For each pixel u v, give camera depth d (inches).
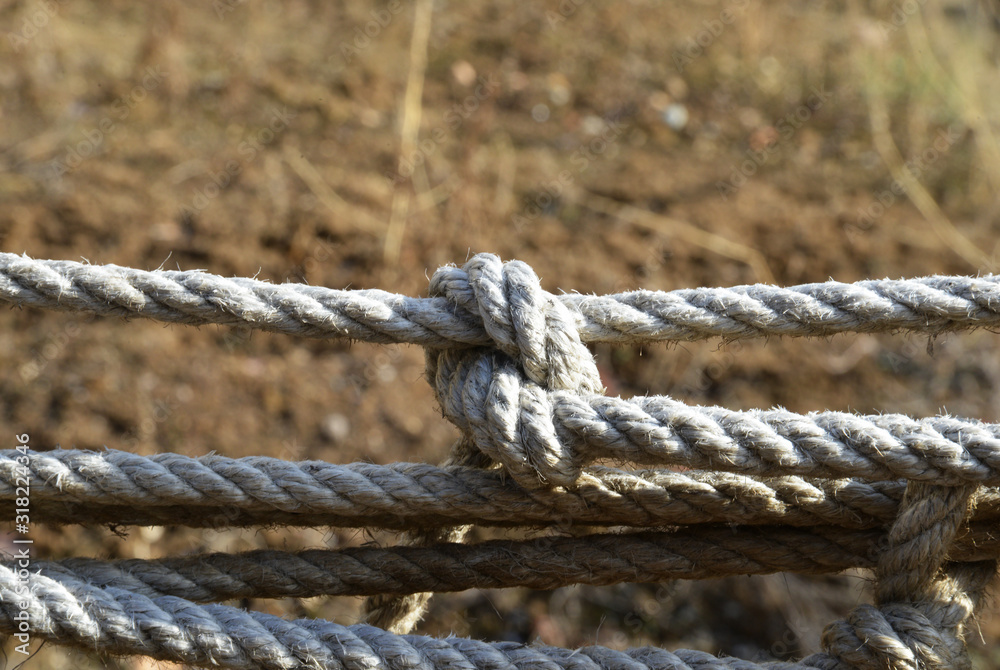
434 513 56.5
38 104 156.6
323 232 147.9
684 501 56.7
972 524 56.7
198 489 54.5
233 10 179.8
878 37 186.1
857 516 57.6
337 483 55.0
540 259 149.4
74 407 127.9
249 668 52.7
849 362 141.3
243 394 133.1
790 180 161.6
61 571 55.5
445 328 53.1
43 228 141.6
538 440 49.0
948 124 170.7
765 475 50.3
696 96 173.8
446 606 118.0
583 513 56.6
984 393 137.8
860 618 53.4
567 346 51.1
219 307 53.1
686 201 157.4
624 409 49.5
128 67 164.4
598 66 176.7
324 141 159.2
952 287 50.8
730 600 120.4
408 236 149.0
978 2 191.6
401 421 133.3
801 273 150.3
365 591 60.4
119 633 52.3
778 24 190.1
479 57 176.7
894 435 48.8
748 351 141.6
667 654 54.7
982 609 59.7
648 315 53.4
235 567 58.7
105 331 134.6
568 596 120.6
